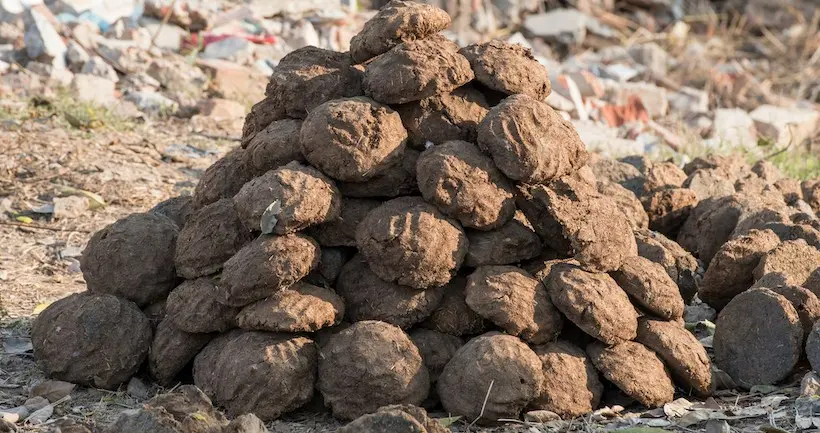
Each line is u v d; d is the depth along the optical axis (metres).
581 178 17.31
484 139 15.69
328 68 16.91
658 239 19.94
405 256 15.11
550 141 15.78
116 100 32.44
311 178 15.38
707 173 23.30
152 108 32.50
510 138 15.52
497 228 15.77
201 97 34.62
